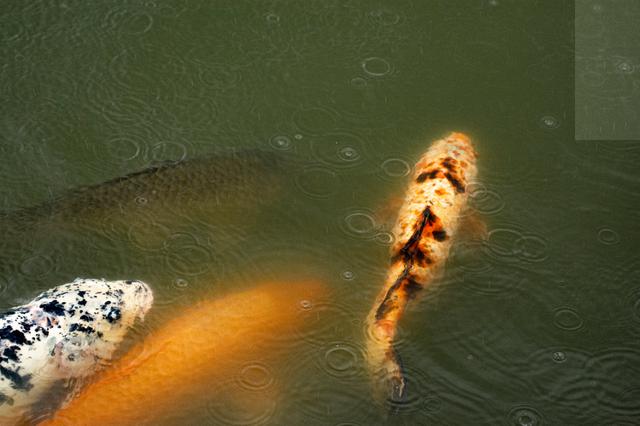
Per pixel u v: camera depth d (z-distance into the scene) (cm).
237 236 358
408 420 329
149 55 399
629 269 358
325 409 329
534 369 338
